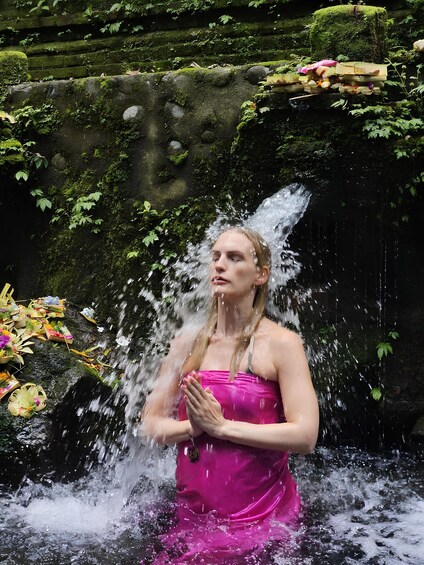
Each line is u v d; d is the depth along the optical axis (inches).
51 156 215.9
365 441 185.5
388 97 175.9
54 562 115.3
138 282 204.1
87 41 261.9
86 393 163.5
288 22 234.1
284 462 123.6
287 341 119.6
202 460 119.0
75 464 157.5
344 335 186.7
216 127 198.4
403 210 176.2
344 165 171.0
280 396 121.2
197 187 200.4
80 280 211.2
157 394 127.2
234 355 121.2
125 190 207.8
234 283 122.3
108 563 114.6
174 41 248.8
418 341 182.5
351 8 175.9
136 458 167.2
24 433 149.6
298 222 184.5
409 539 123.6
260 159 185.2
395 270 182.9
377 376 184.5
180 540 117.9
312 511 135.7
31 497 144.8
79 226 212.4
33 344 166.9
